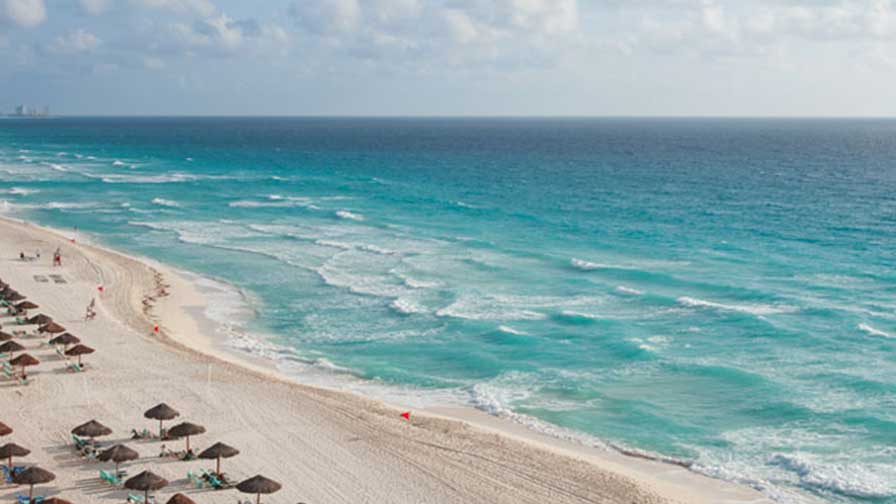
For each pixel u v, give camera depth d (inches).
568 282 1980.8
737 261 2199.8
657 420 1176.8
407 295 1887.3
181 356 1405.0
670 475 1012.5
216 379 1288.1
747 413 1188.5
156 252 2418.8
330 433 1091.9
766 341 1489.9
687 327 1589.6
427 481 959.0
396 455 1029.8
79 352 1288.1
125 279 2007.9
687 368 1368.1
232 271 2164.1
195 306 1819.6
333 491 925.2
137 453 920.9
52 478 840.9
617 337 1530.5
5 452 885.8
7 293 1676.9
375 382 1358.3
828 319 1614.2
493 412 1223.5
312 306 1818.4
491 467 1003.3
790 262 2178.9
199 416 1128.8
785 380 1295.5
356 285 1993.1
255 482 841.5
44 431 1053.2
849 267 2101.4
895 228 2733.8
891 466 1009.5
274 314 1761.8
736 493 960.3
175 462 977.5
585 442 1115.9
